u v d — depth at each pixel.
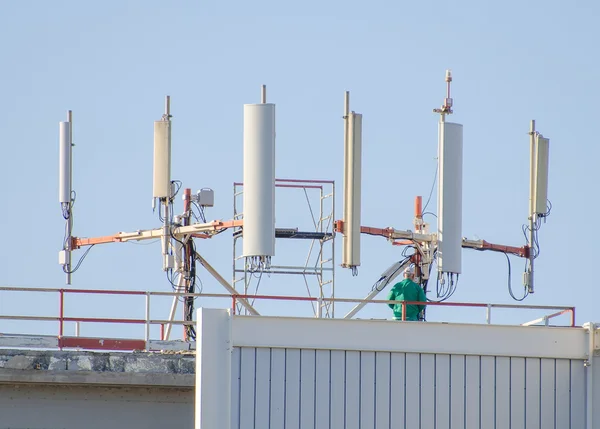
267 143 129.75
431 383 105.06
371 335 104.94
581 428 106.31
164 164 142.75
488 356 106.00
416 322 105.38
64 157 143.88
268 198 129.38
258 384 103.06
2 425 114.69
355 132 138.75
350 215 138.88
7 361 112.69
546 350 106.62
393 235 148.00
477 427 105.19
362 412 104.00
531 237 148.75
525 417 105.81
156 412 116.81
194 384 114.56
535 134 148.00
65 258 145.38
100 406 116.25
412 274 124.81
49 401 115.69
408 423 104.44
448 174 139.38
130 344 118.19
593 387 106.31
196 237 145.75
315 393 103.62
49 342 117.25
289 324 103.94
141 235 146.25
